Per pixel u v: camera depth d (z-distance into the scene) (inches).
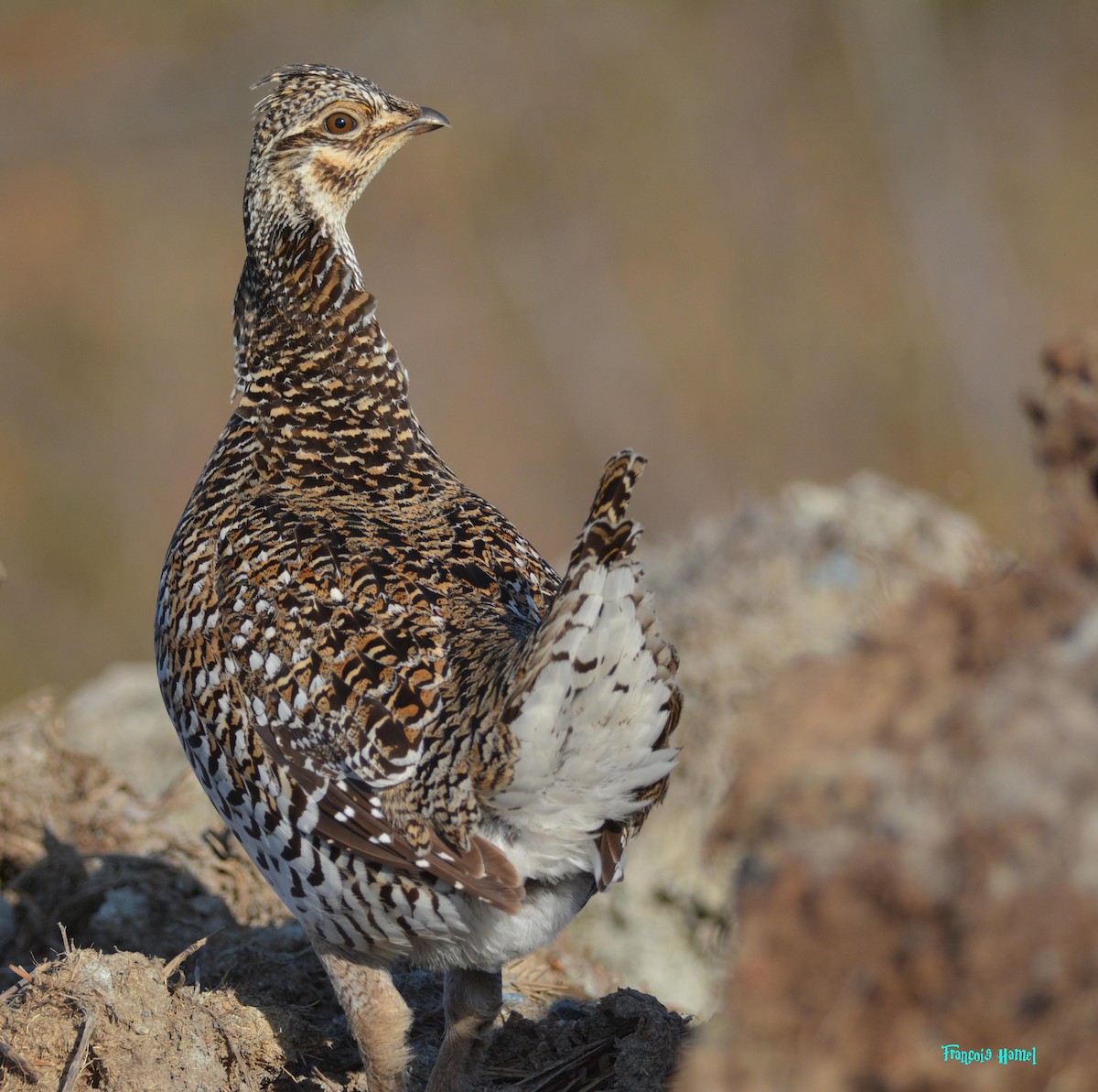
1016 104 2559.1
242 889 736.3
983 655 339.3
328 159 637.9
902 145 2481.5
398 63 2588.6
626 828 500.4
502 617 514.6
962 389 2151.8
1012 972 312.5
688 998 834.2
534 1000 660.1
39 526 1875.0
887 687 343.3
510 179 2532.0
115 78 2559.1
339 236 639.8
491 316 2303.2
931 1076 316.8
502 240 2442.2
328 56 2578.7
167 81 2559.1
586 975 733.9
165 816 788.6
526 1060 585.0
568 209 2493.8
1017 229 2399.1
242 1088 545.0
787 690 354.0
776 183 2513.5
